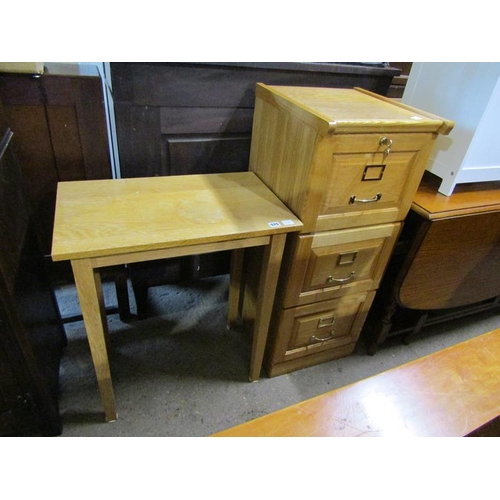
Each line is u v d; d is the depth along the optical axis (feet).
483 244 4.35
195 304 5.68
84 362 4.61
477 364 3.08
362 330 5.43
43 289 4.03
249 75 4.21
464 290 4.79
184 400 4.33
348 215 3.64
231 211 3.50
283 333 4.31
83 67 4.33
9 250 2.94
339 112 3.28
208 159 4.63
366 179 3.46
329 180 3.32
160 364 4.73
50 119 4.04
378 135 3.20
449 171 4.05
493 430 2.80
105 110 4.18
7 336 2.89
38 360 3.37
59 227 3.02
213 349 4.99
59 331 4.58
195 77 4.00
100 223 3.12
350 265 4.06
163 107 4.07
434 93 4.09
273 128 3.75
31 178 4.32
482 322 5.92
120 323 5.24
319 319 4.40
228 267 5.51
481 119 3.67
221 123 4.42
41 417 3.51
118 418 4.06
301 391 4.57
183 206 3.49
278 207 3.65
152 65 3.77
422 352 5.29
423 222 3.89
